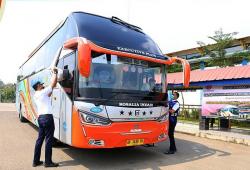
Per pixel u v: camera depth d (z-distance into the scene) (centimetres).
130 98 659
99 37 691
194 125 1467
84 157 746
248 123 1427
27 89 1275
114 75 654
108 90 636
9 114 2034
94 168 643
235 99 1134
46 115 647
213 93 1226
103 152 809
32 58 1253
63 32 809
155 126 702
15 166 646
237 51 2322
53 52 879
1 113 2117
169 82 1484
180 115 1917
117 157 754
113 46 663
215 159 764
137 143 664
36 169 626
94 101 617
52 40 930
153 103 700
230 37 2241
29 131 1184
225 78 1137
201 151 867
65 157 744
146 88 698
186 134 1245
